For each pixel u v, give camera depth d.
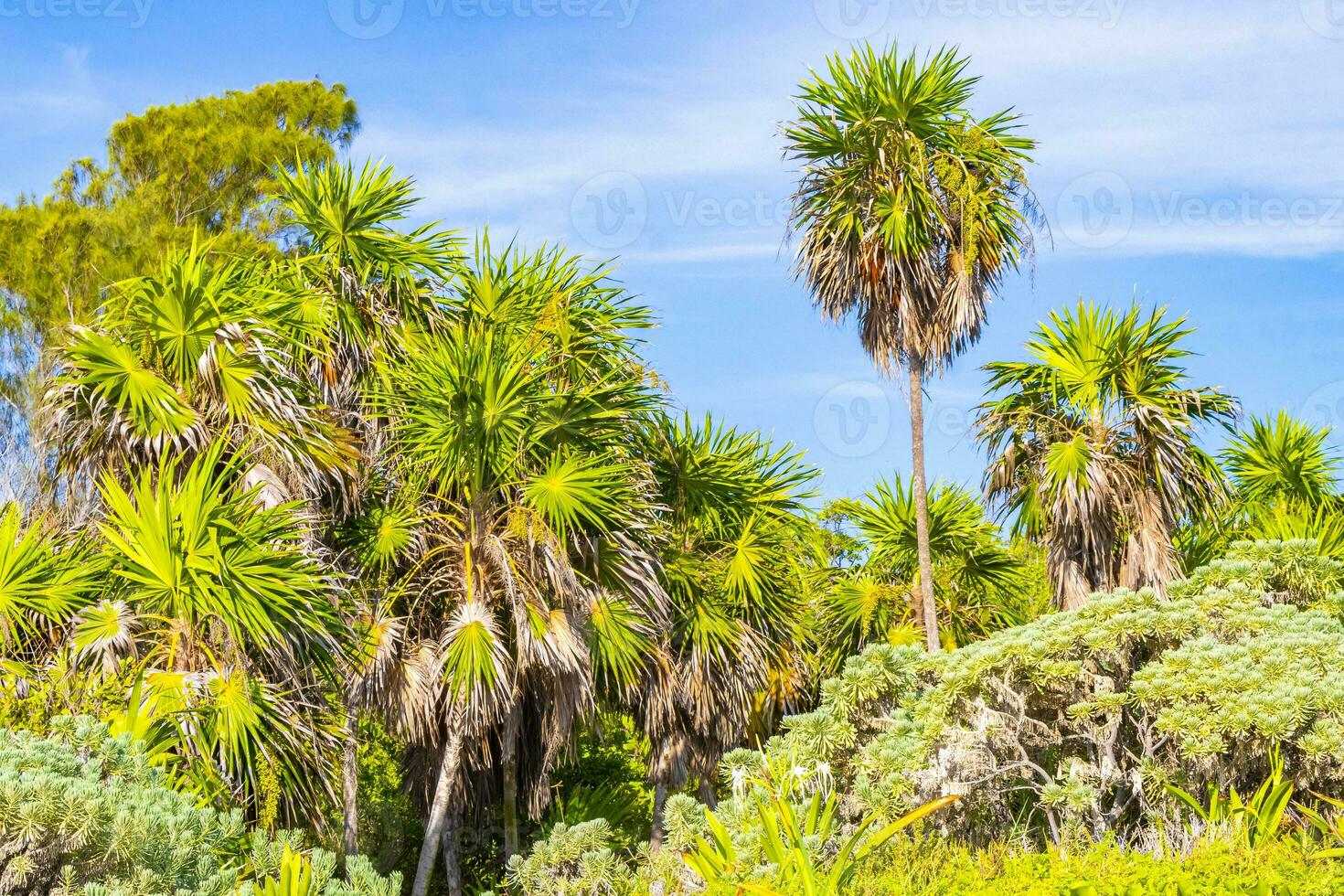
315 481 11.30
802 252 16.47
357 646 10.87
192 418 10.19
